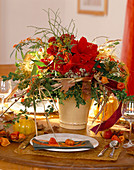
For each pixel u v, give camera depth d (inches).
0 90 60.6
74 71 49.1
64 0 231.0
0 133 48.4
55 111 63.8
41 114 63.4
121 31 161.6
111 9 170.2
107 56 54.0
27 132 51.0
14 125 51.9
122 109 46.8
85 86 48.5
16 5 222.4
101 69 51.0
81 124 54.1
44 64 50.5
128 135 50.1
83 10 200.8
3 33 222.2
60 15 232.1
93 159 40.9
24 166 39.9
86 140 45.8
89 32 194.5
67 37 50.8
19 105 65.7
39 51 54.9
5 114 62.2
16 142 47.1
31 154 42.2
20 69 54.1
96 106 59.9
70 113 53.1
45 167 39.2
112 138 48.4
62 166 39.0
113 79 52.3
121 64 56.0
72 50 48.7
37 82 48.6
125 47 125.9
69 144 43.5
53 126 54.8
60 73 50.3
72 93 49.8
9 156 41.4
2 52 224.1
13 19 223.3
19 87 51.0
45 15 230.4
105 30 177.5
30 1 225.3
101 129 49.5
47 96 51.5
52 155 41.4
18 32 225.8
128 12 124.7
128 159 41.7
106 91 49.0
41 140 45.0
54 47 50.8
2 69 119.8
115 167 39.2
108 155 41.9
